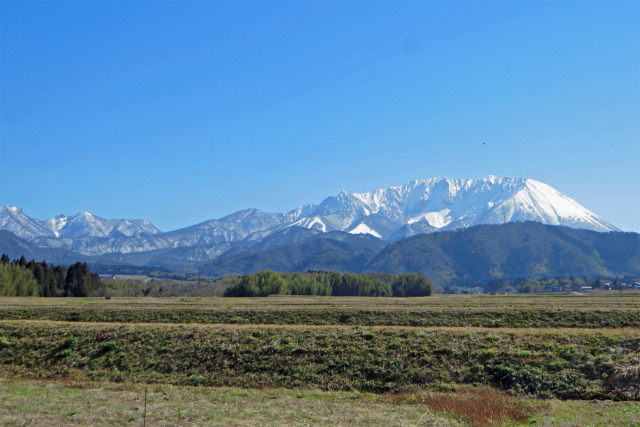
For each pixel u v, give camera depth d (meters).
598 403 36.69
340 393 41.81
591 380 40.28
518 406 35.84
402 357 47.12
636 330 50.75
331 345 50.81
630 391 37.97
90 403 36.91
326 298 138.50
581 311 68.19
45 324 61.59
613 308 72.12
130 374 49.28
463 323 65.25
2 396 38.72
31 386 43.88
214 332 55.88
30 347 55.91
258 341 52.75
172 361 50.78
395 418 33.12
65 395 39.88
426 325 64.81
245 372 47.91
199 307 85.88
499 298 126.81
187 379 47.38
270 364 48.56
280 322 69.12
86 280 185.62
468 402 36.34
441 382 43.12
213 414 33.97
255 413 34.50
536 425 31.03
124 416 32.91
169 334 56.06
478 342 48.31
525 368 42.72
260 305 92.44
